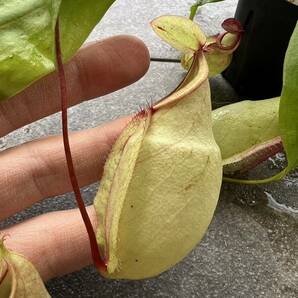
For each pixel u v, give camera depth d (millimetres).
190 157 135
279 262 180
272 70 214
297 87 143
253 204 198
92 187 198
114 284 168
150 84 233
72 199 193
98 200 137
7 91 143
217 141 188
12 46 136
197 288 169
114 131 174
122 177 130
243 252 182
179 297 167
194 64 144
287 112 148
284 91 144
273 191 202
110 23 258
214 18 267
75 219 156
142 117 136
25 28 137
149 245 132
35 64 138
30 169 165
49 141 171
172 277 172
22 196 166
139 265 135
